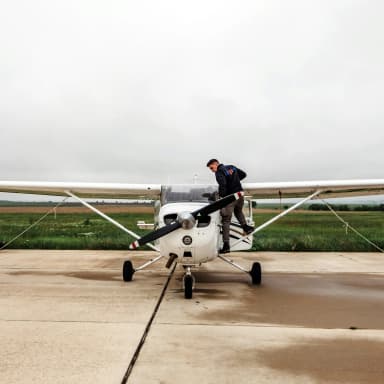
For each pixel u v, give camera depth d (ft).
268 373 9.63
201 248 17.39
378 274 25.43
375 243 41.91
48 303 16.70
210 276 24.47
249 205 25.98
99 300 17.34
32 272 25.45
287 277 24.18
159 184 24.73
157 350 11.09
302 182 24.14
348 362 10.34
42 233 54.49
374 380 9.28
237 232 22.99
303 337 12.32
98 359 10.43
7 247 40.63
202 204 18.98
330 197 29.81
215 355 10.75
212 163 20.04
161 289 20.01
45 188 25.85
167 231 17.35
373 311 15.64
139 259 32.50
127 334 12.50
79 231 58.03
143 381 9.16
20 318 14.29
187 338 12.15
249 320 14.24
